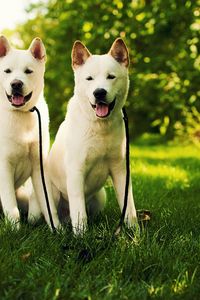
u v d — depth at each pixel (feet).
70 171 16.40
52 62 63.93
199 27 44.86
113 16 48.65
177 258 13.66
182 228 16.98
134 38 49.67
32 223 17.95
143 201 21.47
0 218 18.97
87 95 15.83
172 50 49.93
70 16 53.62
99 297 11.64
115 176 16.98
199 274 13.08
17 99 16.60
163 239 15.35
